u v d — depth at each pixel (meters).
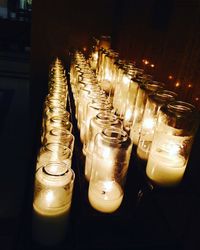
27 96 2.11
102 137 0.32
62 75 0.78
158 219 0.37
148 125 0.40
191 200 0.38
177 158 0.33
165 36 0.61
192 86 0.46
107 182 0.33
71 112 0.60
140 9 0.84
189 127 0.33
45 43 1.26
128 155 0.34
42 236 0.31
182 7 0.53
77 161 0.41
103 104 0.43
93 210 0.32
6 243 0.72
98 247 0.31
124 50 1.04
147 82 0.46
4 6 3.96
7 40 3.25
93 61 1.00
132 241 0.32
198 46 0.45
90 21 1.23
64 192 0.30
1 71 2.73
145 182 0.34
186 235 0.40
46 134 0.41
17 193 0.96
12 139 1.37
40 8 1.21
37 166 0.35
